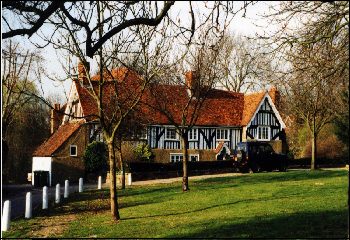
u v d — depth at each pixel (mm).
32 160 40594
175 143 39312
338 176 24922
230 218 12750
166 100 22562
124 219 14727
